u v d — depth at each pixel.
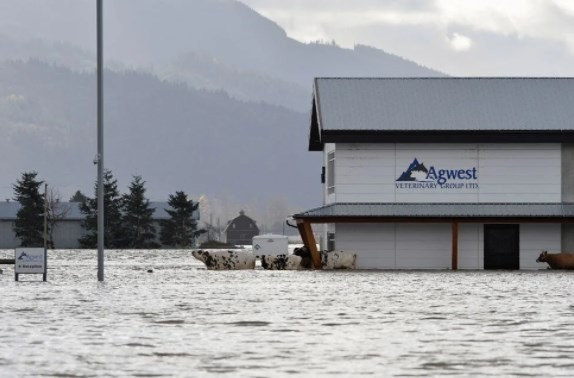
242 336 77.31
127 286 141.00
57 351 69.31
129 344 72.75
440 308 102.12
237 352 68.75
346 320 89.31
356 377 59.06
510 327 83.44
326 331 80.56
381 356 66.88
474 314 95.31
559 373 60.19
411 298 116.69
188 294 123.19
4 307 102.81
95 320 89.12
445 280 159.88
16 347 71.25
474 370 61.25
